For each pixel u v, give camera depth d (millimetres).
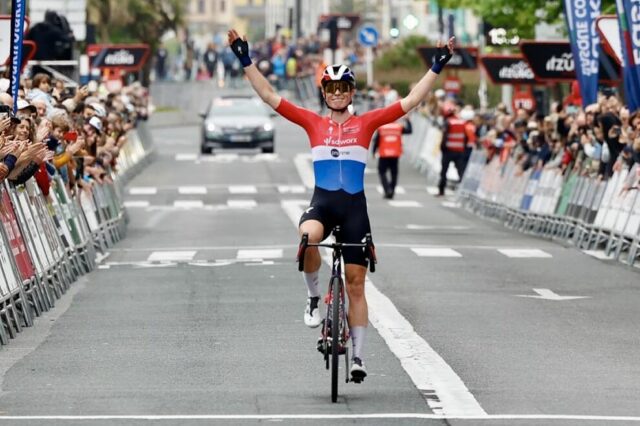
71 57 81062
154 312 40750
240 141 130875
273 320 38781
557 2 96438
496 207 84812
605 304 42406
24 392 28484
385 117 28734
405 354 33031
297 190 103250
